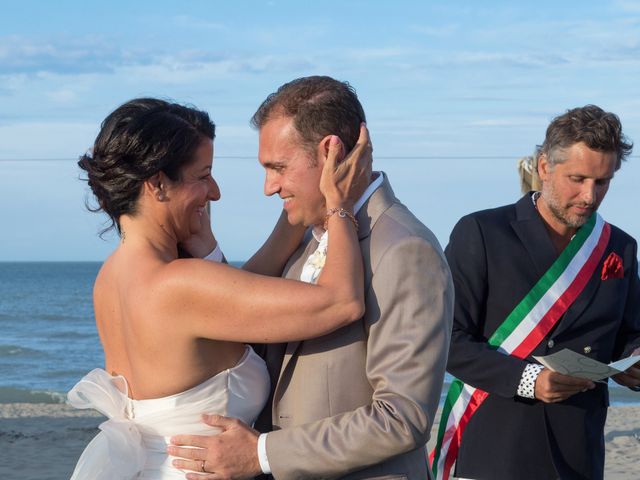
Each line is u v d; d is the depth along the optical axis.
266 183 2.94
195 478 2.71
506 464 3.68
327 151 2.83
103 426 2.78
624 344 3.96
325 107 2.82
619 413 15.96
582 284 3.81
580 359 3.33
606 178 3.69
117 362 2.90
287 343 2.89
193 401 2.76
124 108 2.82
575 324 3.79
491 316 3.85
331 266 2.70
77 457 11.48
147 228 2.81
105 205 2.84
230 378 2.80
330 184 2.77
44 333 47.19
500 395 3.64
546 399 3.54
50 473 10.52
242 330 2.66
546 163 3.79
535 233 3.86
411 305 2.67
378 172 2.99
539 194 4.03
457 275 3.87
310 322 2.64
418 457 2.84
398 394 2.64
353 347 2.75
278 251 3.27
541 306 3.79
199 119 2.86
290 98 2.87
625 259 3.92
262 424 2.95
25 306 69.56
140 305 2.73
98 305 2.95
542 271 3.82
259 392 2.88
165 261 2.79
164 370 2.74
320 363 2.76
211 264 2.71
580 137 3.62
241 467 2.71
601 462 3.80
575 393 3.54
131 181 2.74
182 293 2.69
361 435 2.62
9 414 15.38
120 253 2.86
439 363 2.68
